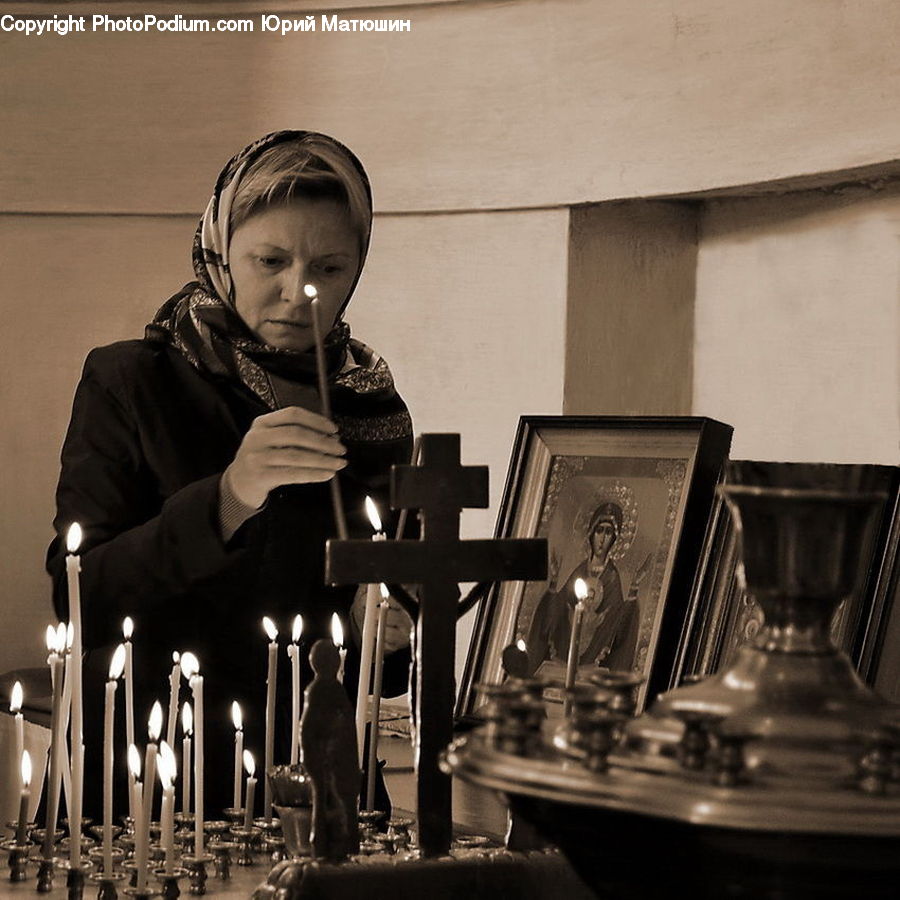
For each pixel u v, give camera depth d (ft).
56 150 21.42
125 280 21.38
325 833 7.62
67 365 21.57
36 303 21.61
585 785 5.39
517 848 8.09
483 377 19.03
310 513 13.17
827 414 16.78
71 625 9.64
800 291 17.13
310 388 13.57
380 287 19.89
